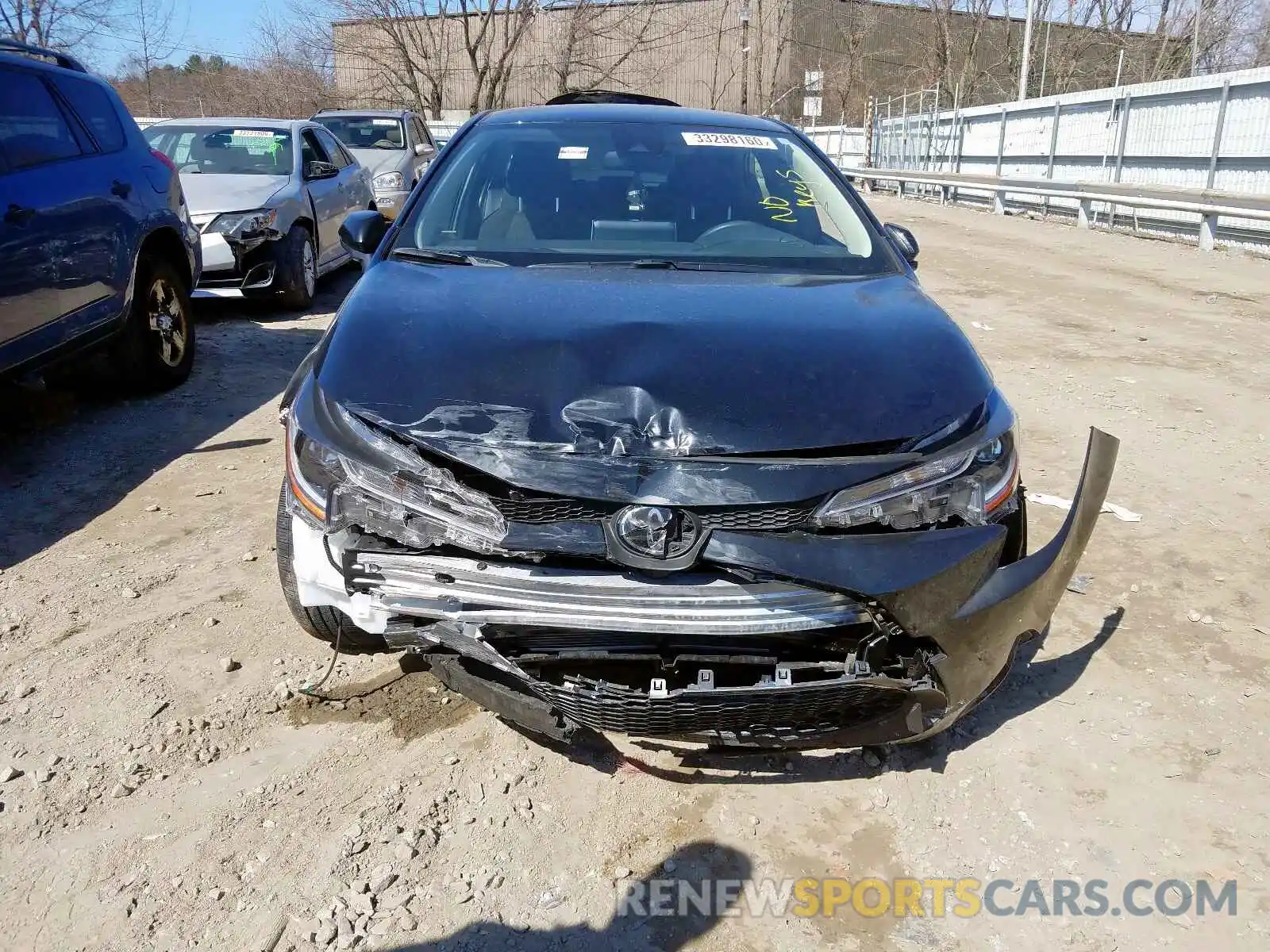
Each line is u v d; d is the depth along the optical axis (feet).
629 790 8.82
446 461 7.52
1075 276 36.86
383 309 8.97
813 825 8.50
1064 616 12.00
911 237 12.10
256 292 26.08
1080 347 25.35
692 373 7.88
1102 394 21.04
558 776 8.97
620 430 7.49
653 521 7.18
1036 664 10.96
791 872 8.00
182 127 29.91
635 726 7.91
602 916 7.52
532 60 118.93
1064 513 14.75
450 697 10.03
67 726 9.46
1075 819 8.66
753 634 7.34
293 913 7.46
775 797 8.81
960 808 8.74
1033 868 8.13
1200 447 17.85
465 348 8.19
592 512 7.34
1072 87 121.39
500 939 7.28
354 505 7.80
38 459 15.96
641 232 11.30
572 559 7.48
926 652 7.83
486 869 7.91
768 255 11.07
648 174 12.18
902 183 82.23
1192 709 10.21
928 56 128.77
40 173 15.40
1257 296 32.86
